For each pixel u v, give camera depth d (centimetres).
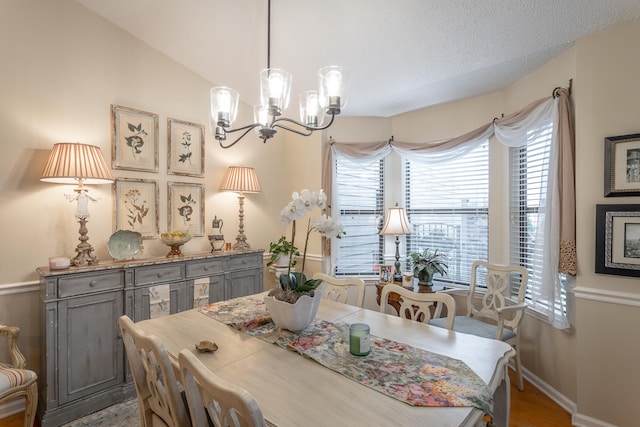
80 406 214
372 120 376
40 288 220
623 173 195
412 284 307
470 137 306
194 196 315
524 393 244
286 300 159
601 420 201
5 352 218
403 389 108
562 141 222
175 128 302
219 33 269
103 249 259
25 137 226
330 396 104
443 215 346
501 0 194
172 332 161
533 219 275
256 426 73
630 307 193
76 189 239
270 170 387
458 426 90
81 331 215
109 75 264
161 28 270
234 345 145
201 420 102
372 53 261
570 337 222
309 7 230
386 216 361
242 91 347
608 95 201
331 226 162
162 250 291
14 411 217
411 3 209
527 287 277
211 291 287
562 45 225
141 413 137
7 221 219
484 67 262
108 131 263
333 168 361
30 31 228
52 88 237
